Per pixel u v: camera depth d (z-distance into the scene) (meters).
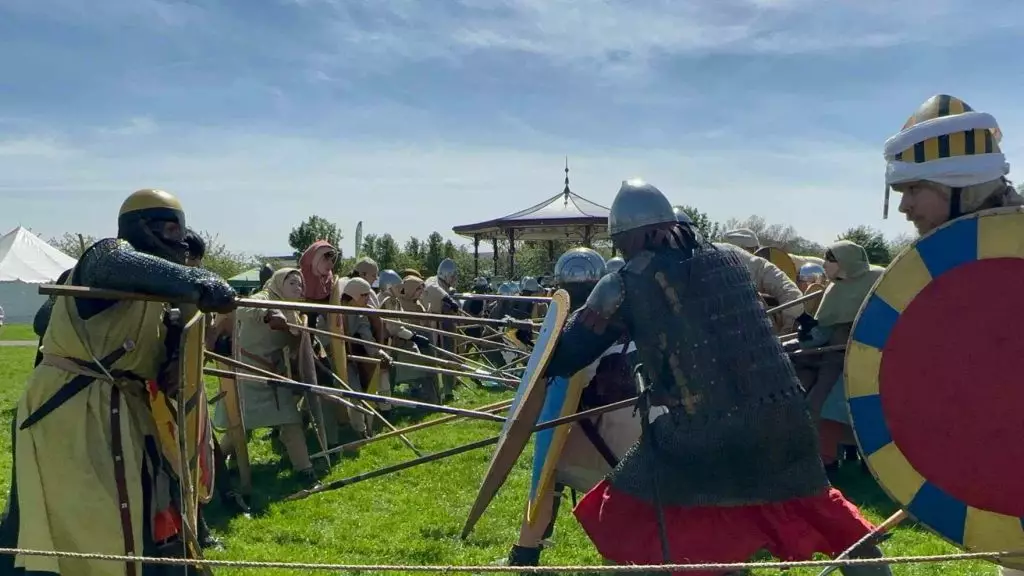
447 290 15.89
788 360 3.44
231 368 6.67
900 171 3.17
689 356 3.32
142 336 3.68
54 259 34.47
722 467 3.28
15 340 26.28
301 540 5.92
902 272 2.99
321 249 8.77
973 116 3.10
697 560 3.30
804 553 3.32
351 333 9.33
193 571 3.70
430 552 5.62
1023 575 3.19
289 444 7.43
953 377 2.92
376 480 7.58
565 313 3.65
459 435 9.81
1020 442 2.85
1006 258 2.88
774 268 8.62
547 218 26.09
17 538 3.49
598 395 4.70
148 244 3.75
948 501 2.93
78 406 3.55
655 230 3.47
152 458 3.70
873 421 3.01
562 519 6.29
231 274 46.06
